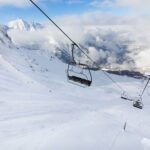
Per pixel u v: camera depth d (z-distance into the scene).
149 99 70.88
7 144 9.51
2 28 88.38
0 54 57.38
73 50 10.64
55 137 11.32
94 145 10.87
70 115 18.59
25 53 90.38
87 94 52.94
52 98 29.97
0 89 27.91
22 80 42.22
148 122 29.80
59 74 80.00
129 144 12.14
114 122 20.00
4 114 15.88
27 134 11.36
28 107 20.28
